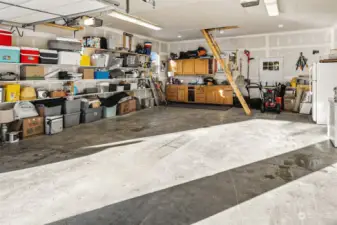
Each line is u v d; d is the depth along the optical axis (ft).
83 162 11.86
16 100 16.44
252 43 31.19
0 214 7.47
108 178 9.99
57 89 20.89
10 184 9.50
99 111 23.00
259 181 9.53
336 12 20.24
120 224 6.86
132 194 8.63
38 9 12.16
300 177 9.82
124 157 12.54
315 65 20.48
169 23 23.67
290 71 29.35
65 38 19.24
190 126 19.76
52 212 7.55
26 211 7.62
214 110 28.35
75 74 20.99
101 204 7.98
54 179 9.93
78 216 7.30
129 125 20.44
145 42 31.35
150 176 10.16
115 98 25.29
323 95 19.42
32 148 14.21
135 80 30.27
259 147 13.92
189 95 34.63
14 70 17.42
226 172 10.47
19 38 17.51
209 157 12.39
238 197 8.30
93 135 17.17
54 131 17.74
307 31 27.94
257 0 14.10
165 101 34.09
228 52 32.89
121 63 26.96
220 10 19.11
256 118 22.98
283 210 7.43
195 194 8.57
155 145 14.61
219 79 33.83
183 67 35.35
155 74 34.71
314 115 20.80
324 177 9.77
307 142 14.75
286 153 12.82
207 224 6.79
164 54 36.52
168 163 11.62
